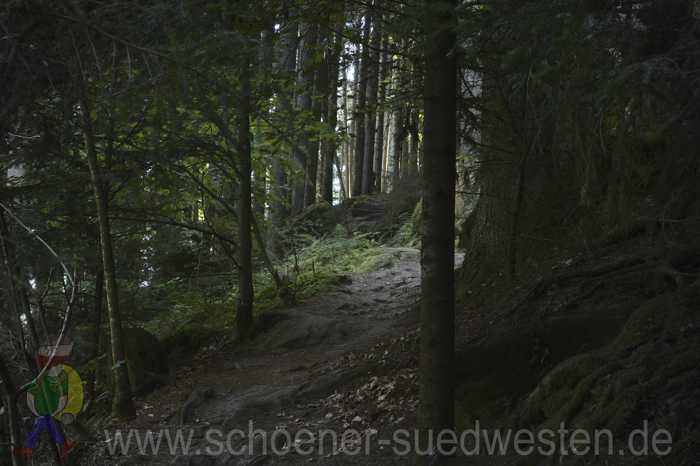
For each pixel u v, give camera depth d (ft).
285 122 34.47
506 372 19.67
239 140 36.58
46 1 17.38
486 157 28.12
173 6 17.52
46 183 23.45
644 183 22.68
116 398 25.29
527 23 10.68
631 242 22.44
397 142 27.43
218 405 26.17
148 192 34.94
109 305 24.79
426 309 16.05
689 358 13.56
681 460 11.43
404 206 68.64
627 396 13.50
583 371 15.80
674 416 12.41
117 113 22.56
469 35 12.10
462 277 30.71
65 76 19.79
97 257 25.09
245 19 19.65
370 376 24.67
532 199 27.96
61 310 23.89
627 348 15.55
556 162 26.21
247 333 37.83
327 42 21.99
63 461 14.10
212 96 21.58
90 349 27.89
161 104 19.61
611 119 19.58
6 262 16.01
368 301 41.88
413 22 14.25
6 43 17.44
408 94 22.56
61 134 22.56
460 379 20.30
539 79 11.32
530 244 27.32
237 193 42.16
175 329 42.78
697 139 13.10
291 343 34.96
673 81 10.93
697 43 10.52
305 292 44.83
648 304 16.56
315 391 25.13
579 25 10.37
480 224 30.45
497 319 22.81
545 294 22.35
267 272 52.80
